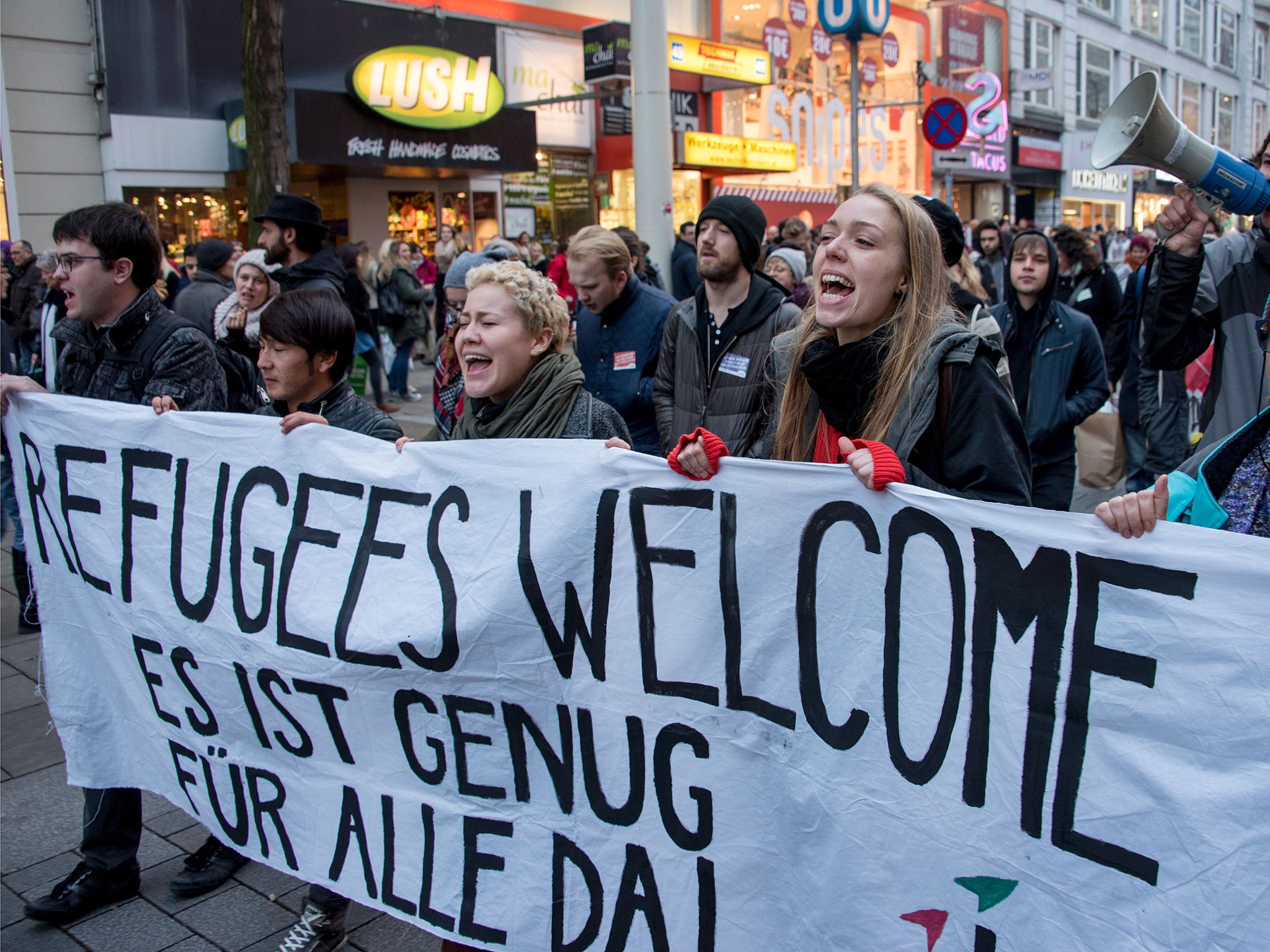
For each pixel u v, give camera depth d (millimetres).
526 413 2434
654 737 1992
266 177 7457
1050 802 1576
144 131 12594
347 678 2342
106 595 2771
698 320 3541
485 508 2178
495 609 2145
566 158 17641
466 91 14148
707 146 18531
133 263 2846
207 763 2613
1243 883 1431
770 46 21094
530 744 2141
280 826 2494
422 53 13547
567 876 2100
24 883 2914
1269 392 2824
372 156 13289
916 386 1854
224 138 13273
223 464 2551
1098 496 6871
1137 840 1508
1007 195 27594
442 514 2229
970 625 1650
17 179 11969
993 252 8633
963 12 25828
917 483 1830
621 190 18281
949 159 24750
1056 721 1575
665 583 1970
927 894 1693
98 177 12633
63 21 12070
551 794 2121
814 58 22359
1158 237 2809
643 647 1997
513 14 16359
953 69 25875
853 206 1923
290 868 2488
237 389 3646
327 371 2652
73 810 3309
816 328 2141
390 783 2314
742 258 3383
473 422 2537
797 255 5992
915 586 1700
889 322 1929
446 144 14164
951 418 1839
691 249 8102
